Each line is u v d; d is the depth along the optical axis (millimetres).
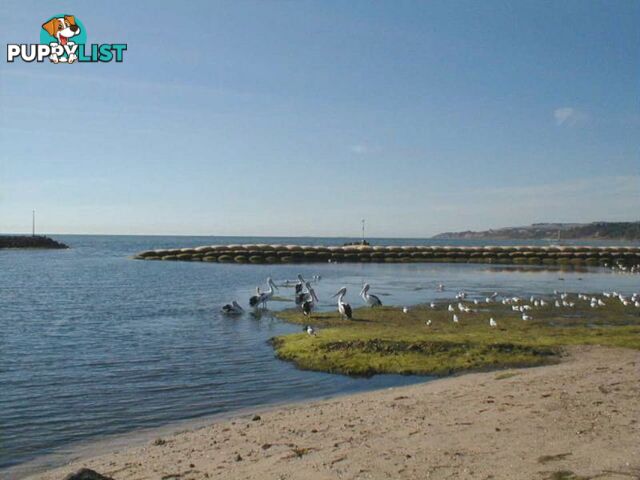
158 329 27562
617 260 95875
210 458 10828
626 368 16828
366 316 31000
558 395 13516
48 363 20281
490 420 11789
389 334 24000
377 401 14484
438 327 26828
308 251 103188
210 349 22625
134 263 90125
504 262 97875
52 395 16266
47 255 123125
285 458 10375
